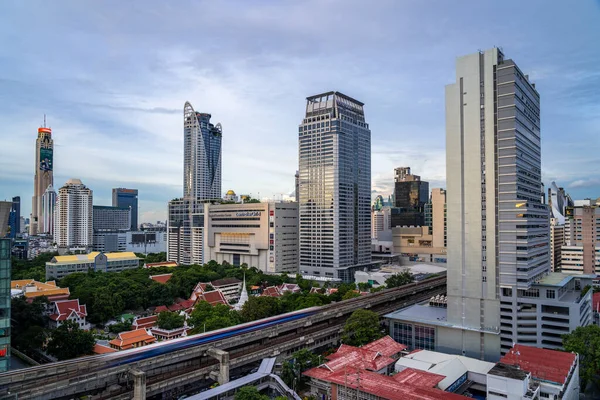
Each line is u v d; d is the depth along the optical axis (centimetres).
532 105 15988
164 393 12144
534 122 16188
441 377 11556
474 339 14788
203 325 15562
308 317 16175
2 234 14688
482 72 14750
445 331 15325
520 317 14225
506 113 14238
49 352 14412
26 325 17100
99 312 19775
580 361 12662
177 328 17788
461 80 15125
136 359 11325
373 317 15750
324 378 11506
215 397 10938
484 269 14700
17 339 15362
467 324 14938
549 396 10469
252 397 10119
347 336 15725
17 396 9188
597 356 12281
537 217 15662
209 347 12731
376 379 11194
